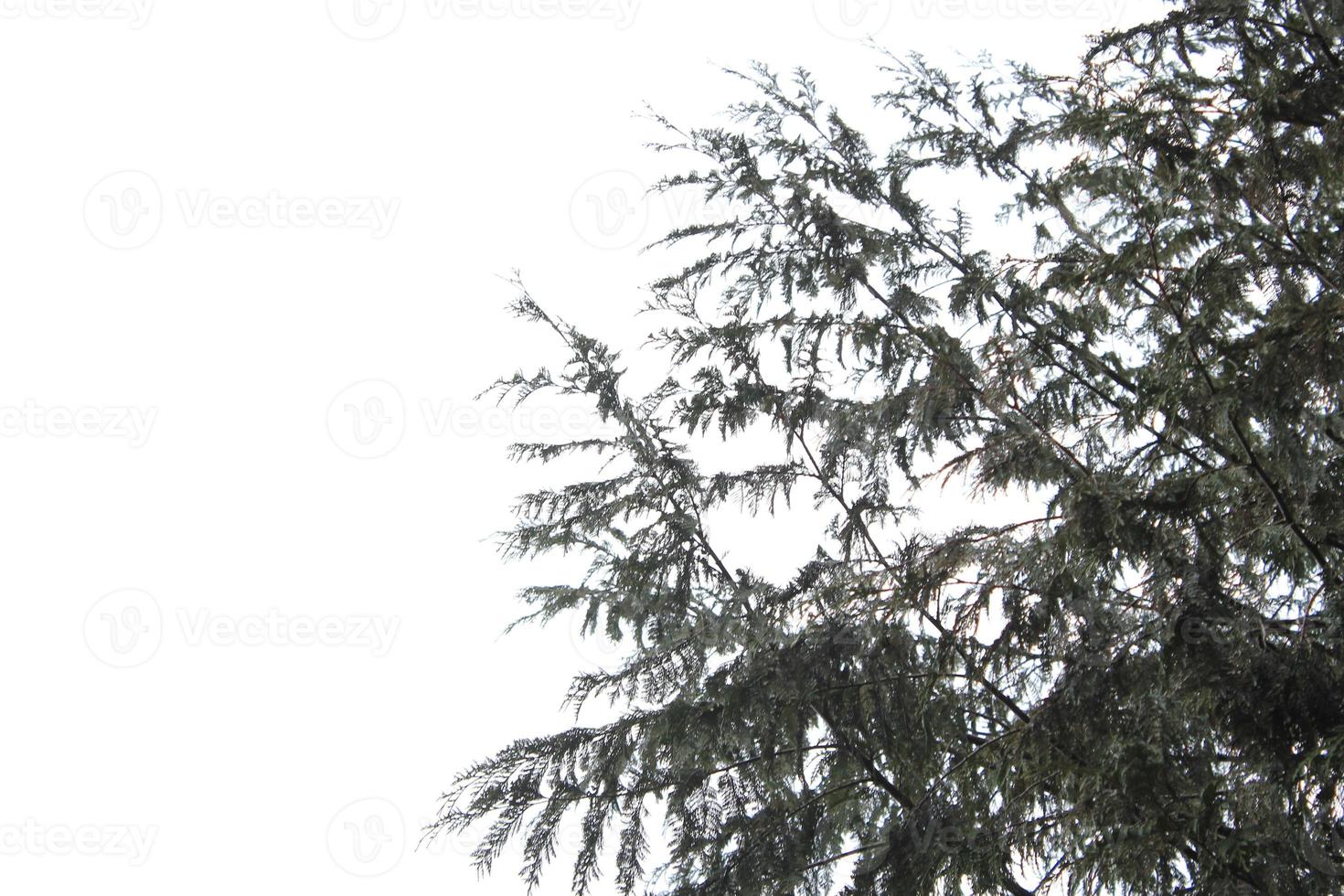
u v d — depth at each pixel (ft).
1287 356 16.65
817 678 21.56
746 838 23.24
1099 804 18.03
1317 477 17.89
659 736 22.20
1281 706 16.66
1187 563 17.97
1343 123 18.65
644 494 26.40
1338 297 17.11
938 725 21.53
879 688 21.74
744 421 25.66
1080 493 18.49
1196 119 20.11
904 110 26.63
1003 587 19.63
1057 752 18.61
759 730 22.31
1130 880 17.60
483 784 23.35
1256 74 20.15
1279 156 19.06
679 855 23.32
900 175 25.93
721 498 25.84
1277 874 16.72
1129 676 18.24
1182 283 19.16
